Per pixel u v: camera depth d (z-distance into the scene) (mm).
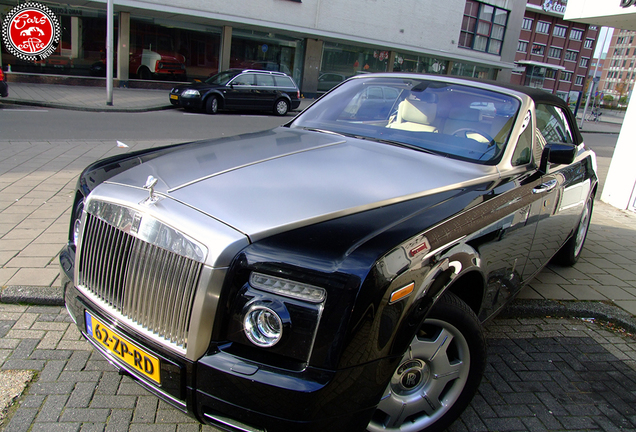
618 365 3141
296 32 22672
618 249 5301
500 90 3166
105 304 2006
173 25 20016
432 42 27656
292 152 2568
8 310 3078
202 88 15273
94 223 2049
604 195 7531
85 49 18422
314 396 1615
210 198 1919
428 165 2584
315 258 1680
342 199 2014
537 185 2914
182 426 2246
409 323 1811
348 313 1636
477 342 2193
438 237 1982
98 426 2195
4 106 12742
